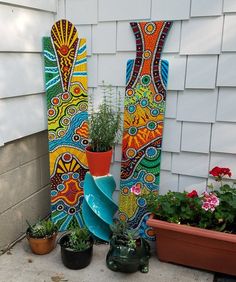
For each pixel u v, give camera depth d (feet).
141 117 6.48
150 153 6.57
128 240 5.83
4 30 5.62
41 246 6.12
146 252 5.81
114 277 5.64
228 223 5.80
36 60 6.51
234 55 5.82
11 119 6.04
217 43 5.87
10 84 5.90
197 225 5.81
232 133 6.17
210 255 5.64
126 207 6.89
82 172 6.88
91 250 5.93
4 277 5.60
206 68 6.04
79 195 6.97
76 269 5.80
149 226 6.23
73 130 6.75
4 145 6.01
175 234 5.68
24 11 6.05
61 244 5.93
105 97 6.92
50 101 6.65
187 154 6.57
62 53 6.49
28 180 6.80
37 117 6.75
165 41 6.16
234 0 5.59
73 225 7.08
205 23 5.86
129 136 6.62
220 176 6.05
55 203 6.98
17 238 6.64
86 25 6.73
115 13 6.42
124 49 6.53
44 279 5.57
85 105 6.68
